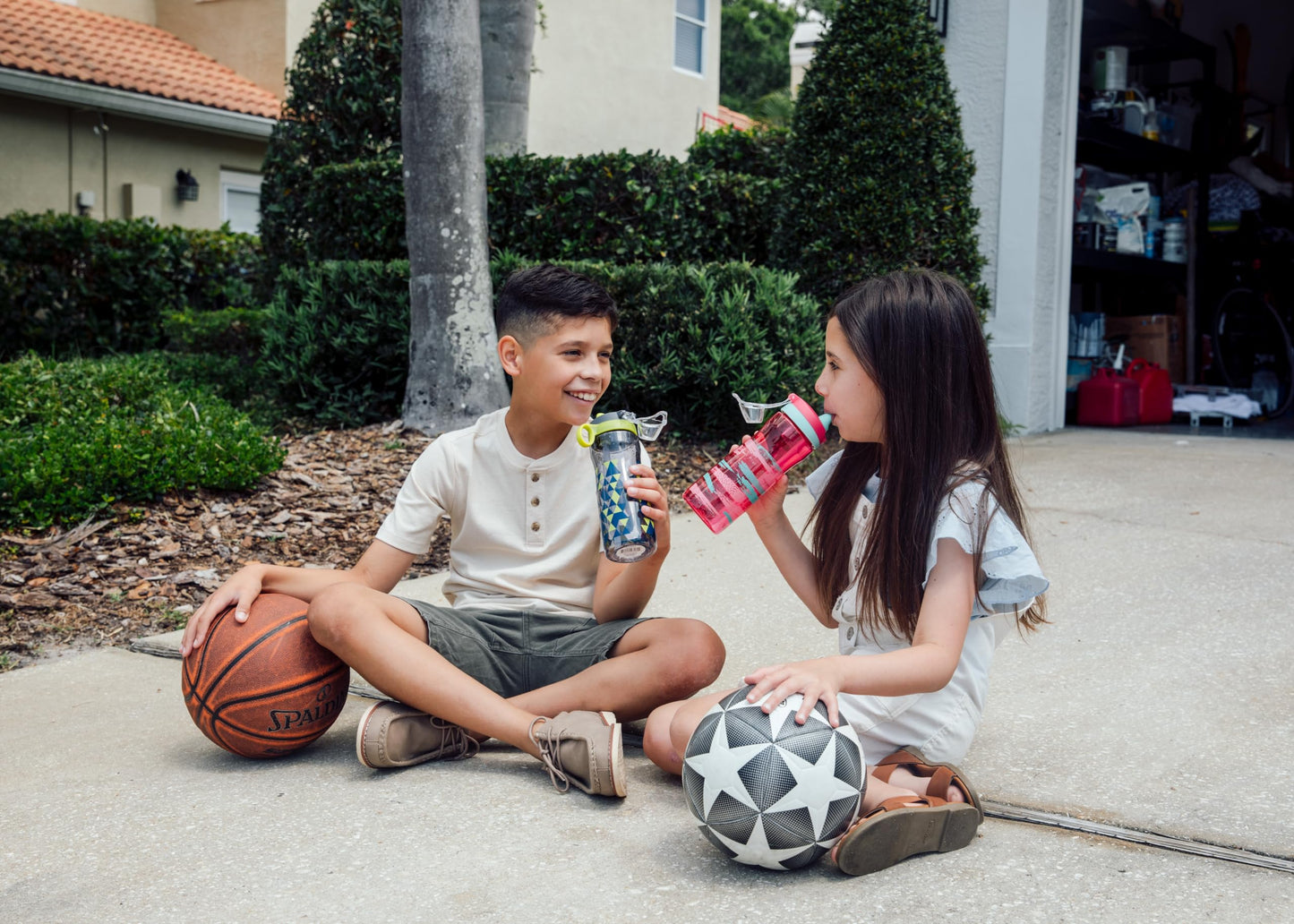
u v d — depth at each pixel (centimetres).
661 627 222
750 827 166
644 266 591
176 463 440
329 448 569
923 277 195
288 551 414
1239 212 907
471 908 164
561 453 237
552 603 239
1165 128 873
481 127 593
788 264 659
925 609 184
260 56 1297
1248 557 383
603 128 1380
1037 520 450
